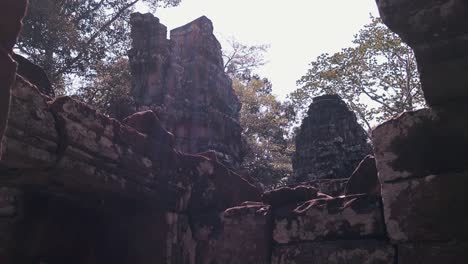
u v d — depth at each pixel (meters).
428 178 3.88
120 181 4.93
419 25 4.07
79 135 4.36
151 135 5.58
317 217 4.80
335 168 13.63
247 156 25.41
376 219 4.47
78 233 5.30
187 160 6.09
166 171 5.64
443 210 3.77
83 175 4.45
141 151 5.30
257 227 5.29
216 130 14.70
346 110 14.71
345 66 21.16
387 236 4.37
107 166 4.73
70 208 5.23
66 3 18.52
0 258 4.45
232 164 14.41
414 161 3.97
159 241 5.49
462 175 3.75
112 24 19.67
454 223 3.70
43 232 4.88
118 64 18.97
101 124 4.70
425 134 3.97
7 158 3.71
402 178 4.01
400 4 4.16
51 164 4.09
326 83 21.95
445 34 3.97
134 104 13.92
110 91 18.20
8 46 2.55
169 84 14.53
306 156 14.29
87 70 18.53
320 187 7.33
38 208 4.87
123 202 5.43
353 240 4.54
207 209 5.95
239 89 28.44
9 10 2.55
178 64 15.19
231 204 6.08
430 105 3.99
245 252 5.28
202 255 5.64
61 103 4.23
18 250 4.62
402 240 3.91
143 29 15.12
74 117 4.35
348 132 14.30
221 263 5.44
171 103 14.08
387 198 4.05
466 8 3.92
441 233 3.74
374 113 21.00
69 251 5.18
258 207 5.43
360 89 21.17
